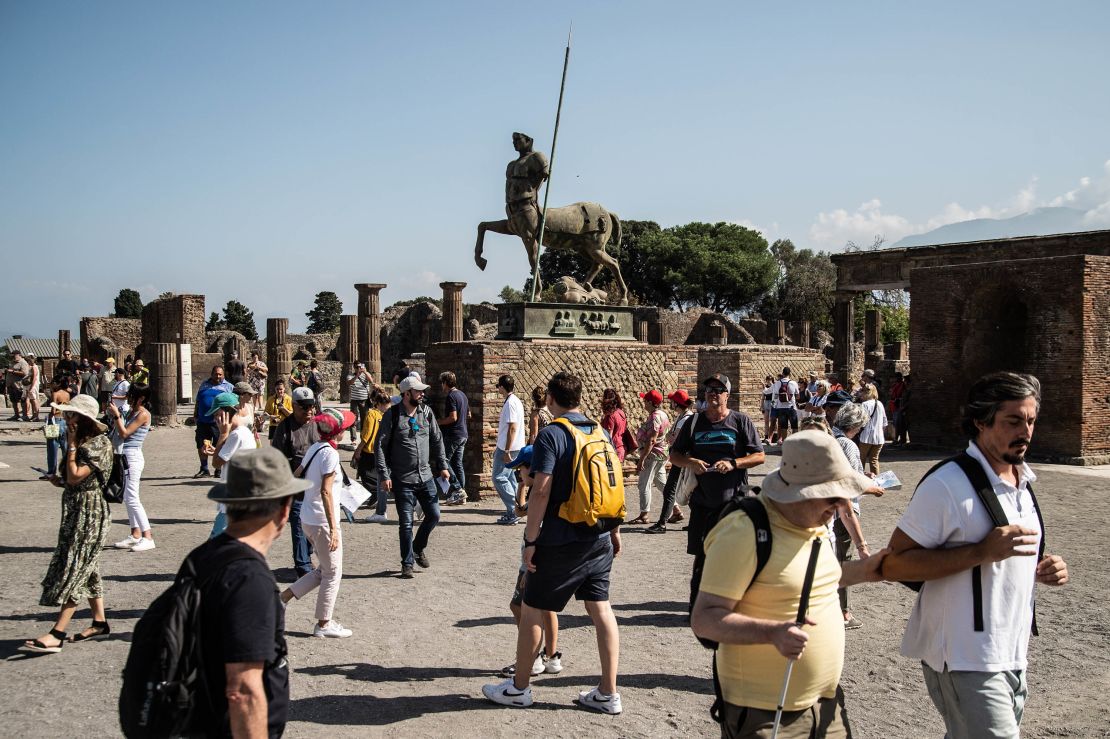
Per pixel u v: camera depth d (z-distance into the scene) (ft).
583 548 19.01
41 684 20.36
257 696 10.12
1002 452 12.54
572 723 18.53
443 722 18.43
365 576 31.45
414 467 31.55
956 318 80.43
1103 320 71.51
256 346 182.50
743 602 11.53
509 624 25.72
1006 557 11.83
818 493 11.18
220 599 10.21
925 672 13.03
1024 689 12.84
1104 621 26.48
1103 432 71.67
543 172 55.06
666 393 58.49
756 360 88.17
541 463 18.99
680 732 18.16
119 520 41.37
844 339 129.70
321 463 23.93
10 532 38.65
